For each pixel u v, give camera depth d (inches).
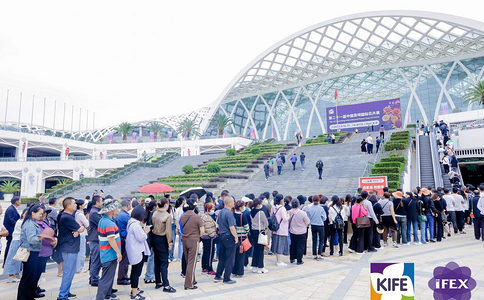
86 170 1590.8
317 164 750.5
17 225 267.6
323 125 2081.7
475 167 1211.9
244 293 216.5
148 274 260.5
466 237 413.1
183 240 237.3
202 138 1865.2
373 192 398.6
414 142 970.1
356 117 1630.2
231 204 250.7
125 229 254.2
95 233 254.2
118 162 1588.3
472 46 1640.0
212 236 270.7
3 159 1603.1
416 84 1846.7
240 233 256.8
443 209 405.1
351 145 1027.3
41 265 213.3
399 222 384.2
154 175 1190.9
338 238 359.3
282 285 232.5
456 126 1141.1
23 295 198.7
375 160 737.6
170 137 1967.3
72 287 249.8
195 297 211.8
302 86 2262.6
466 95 1413.6
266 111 2361.0
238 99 2491.4
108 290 202.7
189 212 241.6
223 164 1114.7
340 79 2133.4
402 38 1701.5
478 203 379.9
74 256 218.1
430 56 1792.6
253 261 277.9
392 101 1563.7
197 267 311.7
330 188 681.6
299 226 301.7
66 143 1844.2
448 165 706.8
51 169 1593.3
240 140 1811.0
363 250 343.3
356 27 1754.4
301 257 301.1
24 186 1571.1
